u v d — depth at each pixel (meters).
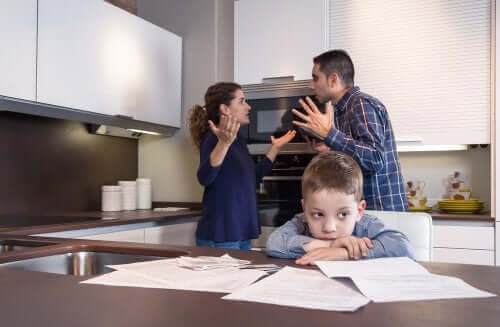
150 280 0.82
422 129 2.71
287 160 2.92
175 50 3.24
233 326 0.56
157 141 3.41
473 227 2.48
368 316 0.60
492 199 2.47
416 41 2.73
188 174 3.31
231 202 2.24
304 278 0.82
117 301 0.68
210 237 2.25
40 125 2.63
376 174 1.99
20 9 2.11
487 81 2.59
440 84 2.68
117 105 2.70
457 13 2.65
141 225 2.55
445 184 3.01
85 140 2.97
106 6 2.62
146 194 3.17
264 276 0.87
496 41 2.51
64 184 2.80
